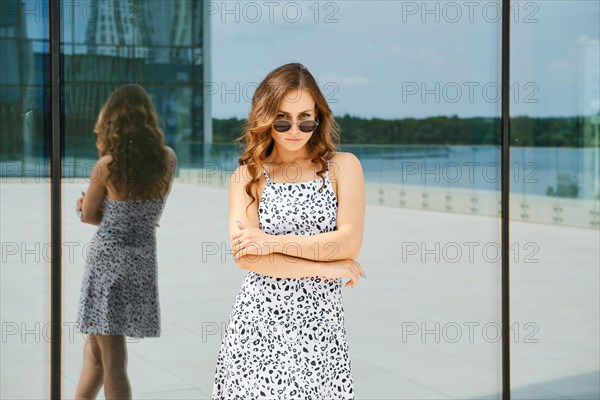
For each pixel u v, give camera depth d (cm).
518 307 448
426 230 432
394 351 433
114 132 398
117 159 400
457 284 437
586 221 451
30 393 398
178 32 403
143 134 402
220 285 415
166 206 407
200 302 414
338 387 315
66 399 401
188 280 412
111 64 396
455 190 433
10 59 385
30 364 397
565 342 455
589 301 455
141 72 400
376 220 426
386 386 434
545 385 454
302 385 308
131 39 398
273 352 307
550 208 446
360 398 432
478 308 440
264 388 307
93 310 401
